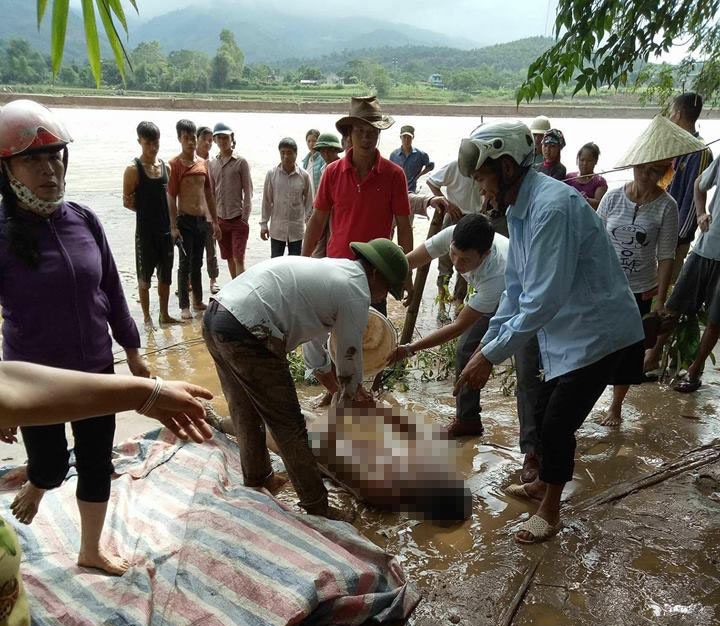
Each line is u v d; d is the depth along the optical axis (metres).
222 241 7.94
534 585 3.06
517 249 3.31
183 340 6.39
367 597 2.80
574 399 3.24
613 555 3.26
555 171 6.86
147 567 2.96
